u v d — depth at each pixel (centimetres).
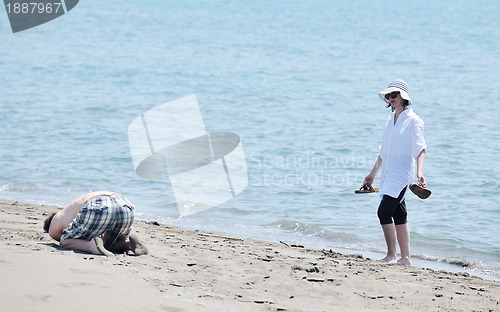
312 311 1609
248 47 11831
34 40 11938
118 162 4181
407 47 12556
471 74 9238
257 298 1672
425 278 2047
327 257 2305
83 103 6238
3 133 4894
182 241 2322
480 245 2861
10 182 3684
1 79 7550
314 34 14600
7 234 2130
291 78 8394
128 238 2045
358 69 9475
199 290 1686
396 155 2331
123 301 1529
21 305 1452
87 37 12706
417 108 6531
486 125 5722
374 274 2030
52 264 1748
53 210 2795
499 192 3712
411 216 3266
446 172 4166
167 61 9669
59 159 4225
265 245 2462
